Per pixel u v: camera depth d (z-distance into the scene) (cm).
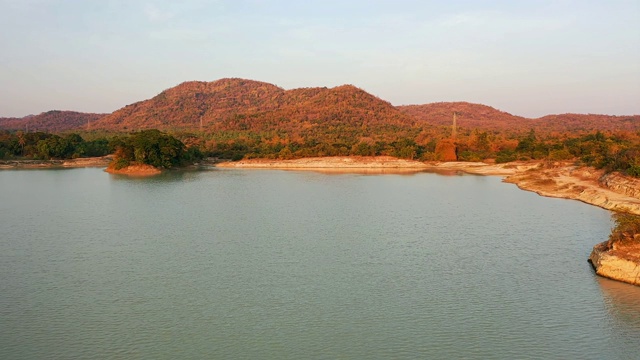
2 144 17462
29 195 9744
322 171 16100
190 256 5238
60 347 3238
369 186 11625
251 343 3281
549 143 18312
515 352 3162
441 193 10275
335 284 4362
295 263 4978
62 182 12131
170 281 4447
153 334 3416
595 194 8794
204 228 6612
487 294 4112
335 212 7875
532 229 6488
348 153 18638
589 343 3275
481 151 19250
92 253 5353
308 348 3216
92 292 4184
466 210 8031
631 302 3909
